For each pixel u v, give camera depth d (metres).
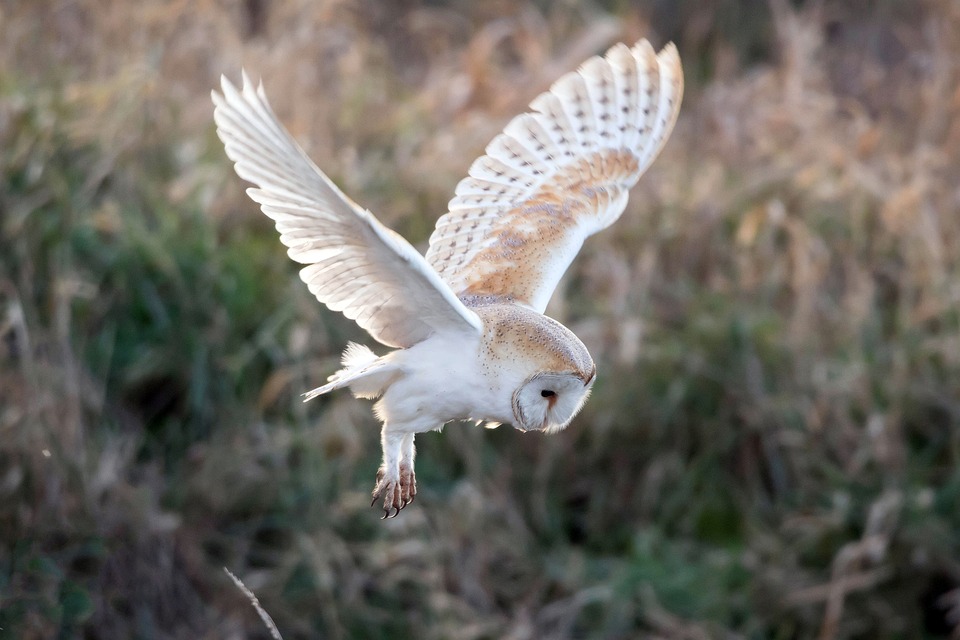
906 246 13.02
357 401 11.28
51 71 12.84
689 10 18.61
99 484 9.99
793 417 11.88
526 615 10.59
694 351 12.19
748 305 12.56
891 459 11.67
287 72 13.72
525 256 7.00
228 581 10.20
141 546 9.98
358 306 6.00
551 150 7.41
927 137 14.55
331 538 10.55
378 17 17.16
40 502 9.70
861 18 17.78
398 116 14.30
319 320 11.50
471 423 11.52
